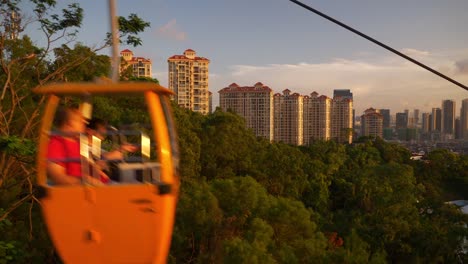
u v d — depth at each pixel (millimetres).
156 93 4594
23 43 24188
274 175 69000
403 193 59250
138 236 4344
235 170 66625
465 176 114875
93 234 4332
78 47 25000
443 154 117688
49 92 4582
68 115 5289
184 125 52781
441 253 48875
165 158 4477
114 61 4766
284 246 31250
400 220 52500
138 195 4352
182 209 35625
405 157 124000
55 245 4383
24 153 13602
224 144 62688
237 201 37031
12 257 14742
